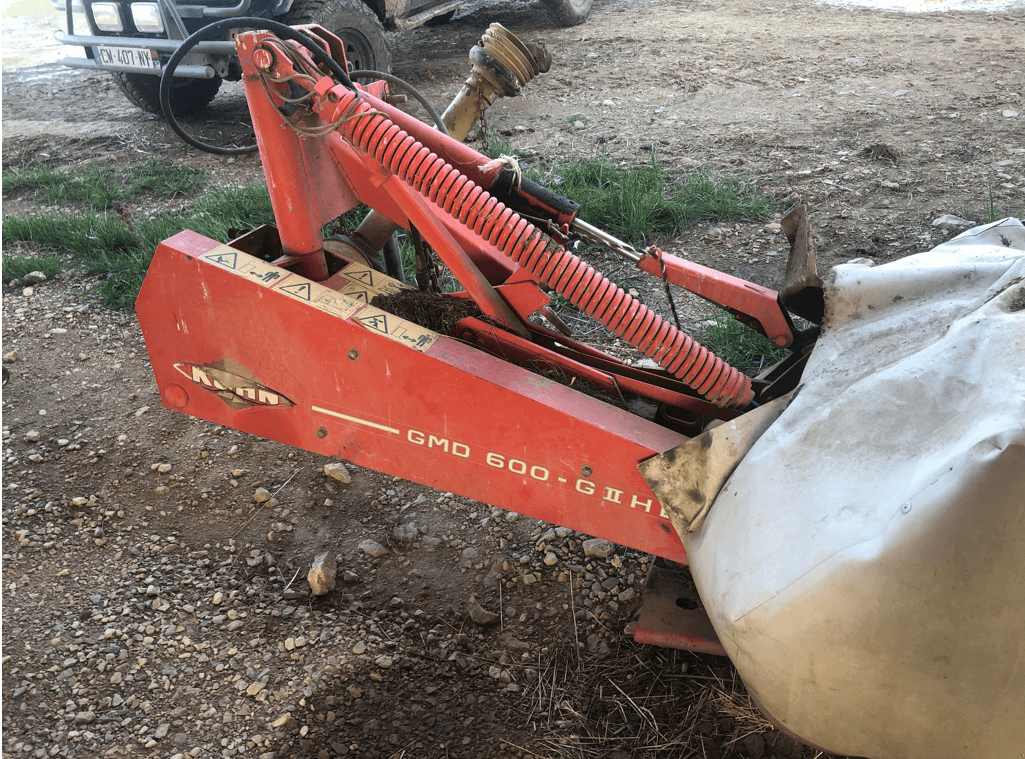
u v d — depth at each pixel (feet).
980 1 33.32
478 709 7.30
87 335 13.69
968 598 4.52
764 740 6.79
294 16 20.58
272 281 7.09
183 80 24.11
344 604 8.55
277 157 7.18
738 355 11.72
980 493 4.35
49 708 7.39
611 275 14.38
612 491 6.67
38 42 38.09
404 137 6.59
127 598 8.64
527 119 22.66
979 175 16.98
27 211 18.62
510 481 7.04
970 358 4.93
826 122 20.81
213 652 7.97
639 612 7.41
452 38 32.24
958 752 4.93
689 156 19.33
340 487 10.24
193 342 7.55
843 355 5.90
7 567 9.06
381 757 6.90
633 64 27.20
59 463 10.76
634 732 7.00
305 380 7.32
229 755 6.97
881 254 14.20
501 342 7.35
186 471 10.59
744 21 32.01
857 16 31.86
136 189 19.30
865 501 4.96
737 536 5.57
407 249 14.35
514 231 6.48
